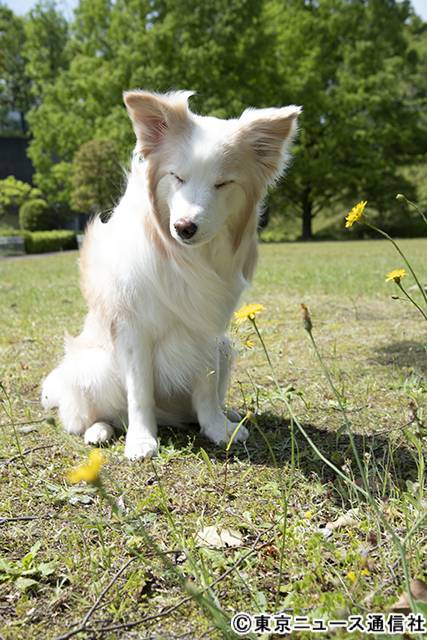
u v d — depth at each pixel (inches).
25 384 164.6
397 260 537.6
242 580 69.0
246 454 112.2
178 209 100.3
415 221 1320.1
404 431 89.4
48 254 980.6
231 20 1059.9
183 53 1042.1
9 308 303.7
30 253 1019.9
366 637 59.1
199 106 1023.6
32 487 98.9
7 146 1508.4
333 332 221.0
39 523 87.3
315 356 183.9
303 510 89.7
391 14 1286.9
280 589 69.6
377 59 1250.6
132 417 117.1
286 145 108.8
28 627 65.4
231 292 116.9
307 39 1263.5
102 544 77.1
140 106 105.6
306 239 1289.4
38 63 1430.9
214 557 75.0
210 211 100.7
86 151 1063.6
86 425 128.0
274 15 1220.5
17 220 1358.3
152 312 112.6
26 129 1857.8
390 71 1244.5
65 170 1218.6
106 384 122.8
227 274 114.4
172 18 1048.2
